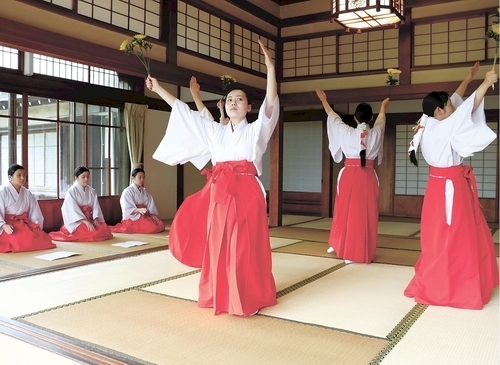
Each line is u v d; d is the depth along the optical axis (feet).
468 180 10.07
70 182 22.24
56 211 21.43
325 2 22.20
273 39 23.13
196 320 8.66
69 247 16.89
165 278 11.97
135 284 11.35
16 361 6.73
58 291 10.69
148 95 25.91
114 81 23.95
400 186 28.58
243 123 9.32
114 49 15.24
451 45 19.61
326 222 25.71
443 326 8.33
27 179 20.31
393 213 28.73
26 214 16.33
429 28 19.99
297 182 30.63
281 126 23.63
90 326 8.30
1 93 19.45
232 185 9.09
